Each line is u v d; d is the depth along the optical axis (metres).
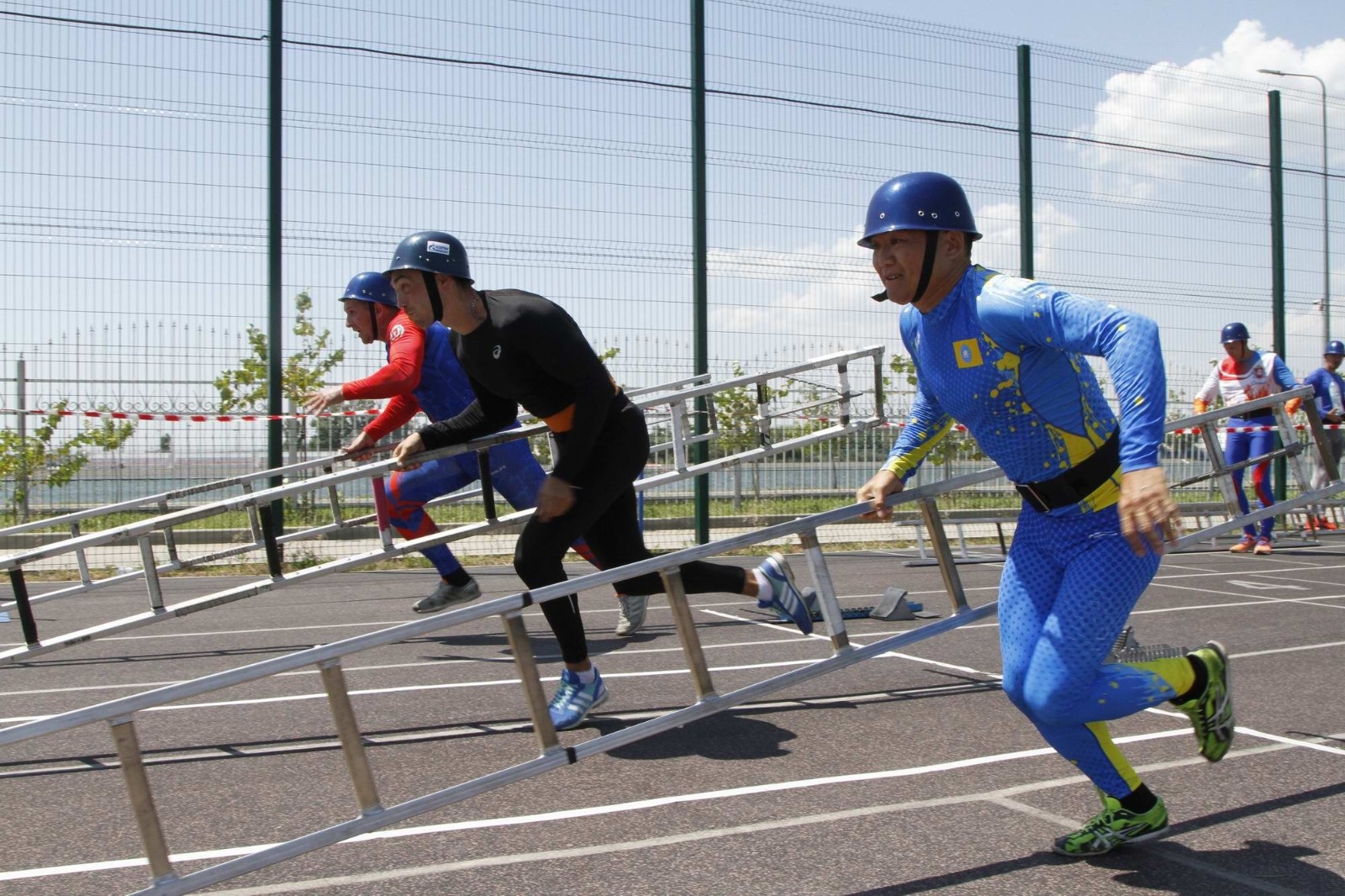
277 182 10.27
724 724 4.86
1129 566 3.04
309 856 3.33
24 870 3.27
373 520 5.86
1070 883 3.05
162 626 7.80
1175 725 4.84
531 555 4.25
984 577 10.18
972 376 3.06
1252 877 3.09
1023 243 13.40
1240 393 11.60
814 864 3.21
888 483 3.57
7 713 5.30
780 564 4.49
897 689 5.52
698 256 11.56
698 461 11.85
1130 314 2.72
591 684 4.66
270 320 10.35
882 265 3.11
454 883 3.11
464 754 4.47
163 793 4.01
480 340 3.97
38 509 10.46
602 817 3.64
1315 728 4.73
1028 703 3.09
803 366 6.83
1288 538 13.86
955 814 3.63
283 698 5.52
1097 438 3.06
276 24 10.21
